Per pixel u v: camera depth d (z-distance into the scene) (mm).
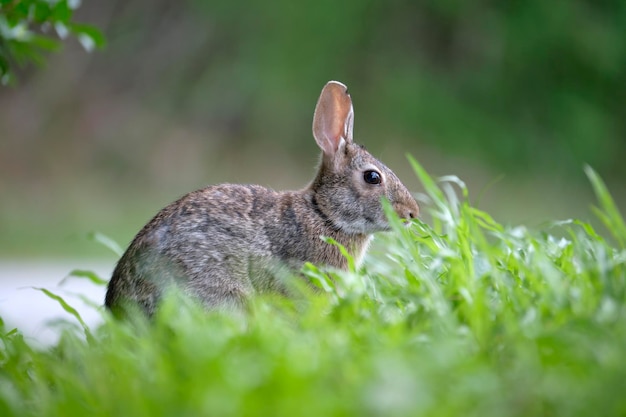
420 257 8062
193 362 5836
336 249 10406
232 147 34906
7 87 35344
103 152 34281
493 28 36562
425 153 34344
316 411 5062
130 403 5547
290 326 7641
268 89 35281
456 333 6473
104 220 27062
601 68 36312
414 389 5188
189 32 37094
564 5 36531
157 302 9156
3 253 22984
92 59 36406
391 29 36531
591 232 8375
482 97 36000
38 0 11742
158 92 36250
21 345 7074
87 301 7918
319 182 10633
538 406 5375
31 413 6148
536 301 7012
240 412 5109
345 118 10969
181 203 9727
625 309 6441
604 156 35469
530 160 34938
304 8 36031
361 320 7035
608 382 5332
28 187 31719
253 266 9828
